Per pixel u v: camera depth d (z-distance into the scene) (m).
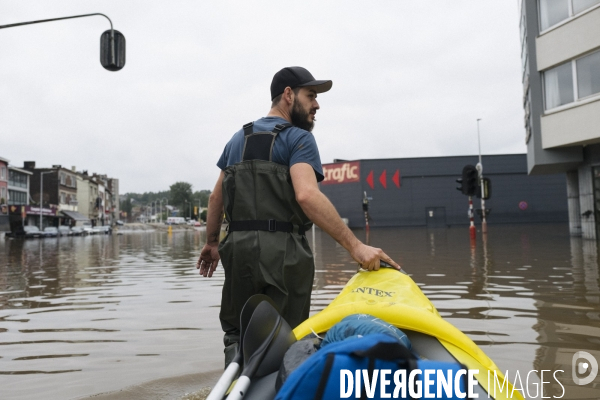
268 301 1.89
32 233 47.97
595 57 15.84
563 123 17.02
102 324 5.55
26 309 6.68
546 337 4.43
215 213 2.71
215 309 6.38
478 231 32.22
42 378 3.57
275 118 2.41
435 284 8.06
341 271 10.55
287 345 1.82
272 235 2.21
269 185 2.23
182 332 5.06
